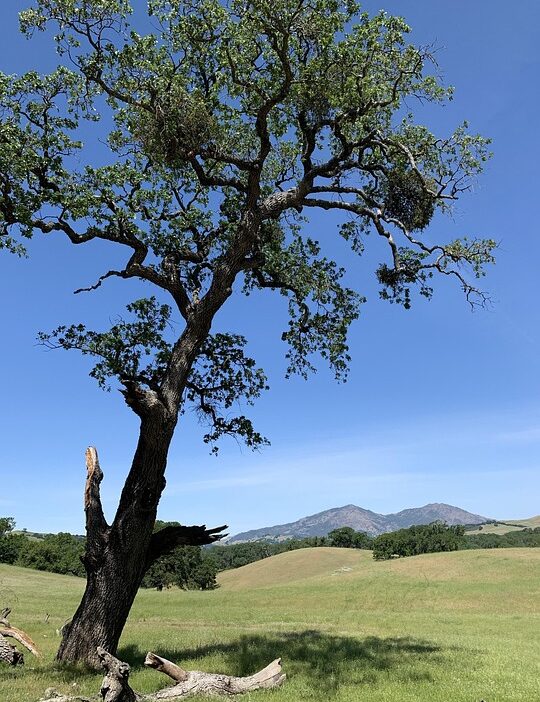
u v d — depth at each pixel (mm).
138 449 11320
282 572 79750
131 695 7594
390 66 12406
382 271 14367
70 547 90812
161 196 14188
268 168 15727
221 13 11609
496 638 18922
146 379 11992
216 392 15109
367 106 12711
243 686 9016
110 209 12828
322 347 16219
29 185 11875
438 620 26453
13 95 11609
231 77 12875
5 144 11172
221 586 81375
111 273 12883
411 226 14547
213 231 15305
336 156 13680
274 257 15664
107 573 10688
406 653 13141
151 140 12266
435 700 8367
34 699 7980
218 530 11812
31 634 16906
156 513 11211
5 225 11750
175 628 20422
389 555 86250
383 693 8727
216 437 14883
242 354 15312
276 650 13141
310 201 13875
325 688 9109
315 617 27250
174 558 81000
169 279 13016
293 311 16391
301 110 13109
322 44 11719
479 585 42031
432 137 13445
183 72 12633
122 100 12359
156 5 11898
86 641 10398
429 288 14367
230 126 13719
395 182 13961
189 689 8539
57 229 12172
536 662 12586
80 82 12031
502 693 8906
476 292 13477
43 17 11344
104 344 13516
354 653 13008
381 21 11766
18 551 85250
